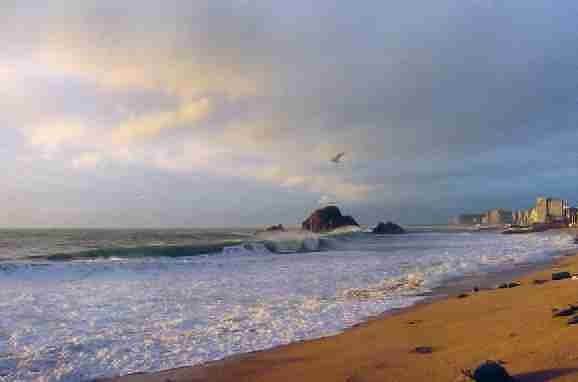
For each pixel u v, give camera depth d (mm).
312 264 22062
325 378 5652
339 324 9383
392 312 10484
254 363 6777
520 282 14180
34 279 16172
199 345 7902
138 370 6637
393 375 5402
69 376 6438
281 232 53406
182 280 16516
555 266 19578
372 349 6945
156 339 8328
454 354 5945
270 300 12406
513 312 8367
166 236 54969
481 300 10500
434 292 13508
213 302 12133
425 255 27172
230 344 7941
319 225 71312
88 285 15141
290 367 6414
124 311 10938
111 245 35094
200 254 27719
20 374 6504
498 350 5684
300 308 11195
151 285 15234
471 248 33969
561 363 4602
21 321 9805
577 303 8305
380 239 49406
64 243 37906
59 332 8875
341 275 17719
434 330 7867
